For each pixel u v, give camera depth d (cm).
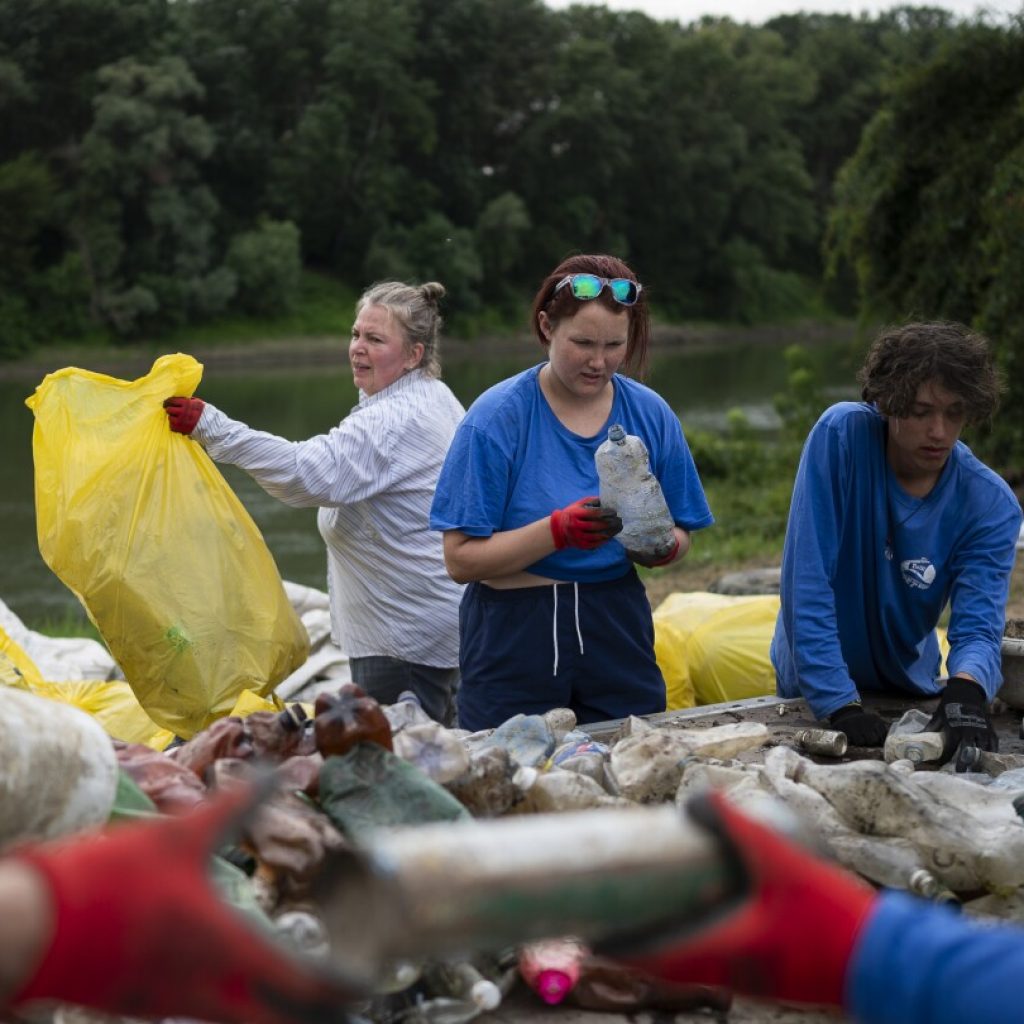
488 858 80
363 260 6812
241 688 398
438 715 439
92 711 439
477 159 7869
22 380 5231
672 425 367
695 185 7912
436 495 351
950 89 1605
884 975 87
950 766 315
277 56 7288
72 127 6444
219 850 213
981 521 356
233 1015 80
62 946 77
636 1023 212
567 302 339
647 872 83
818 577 353
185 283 5859
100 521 391
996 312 1446
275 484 409
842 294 8212
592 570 356
